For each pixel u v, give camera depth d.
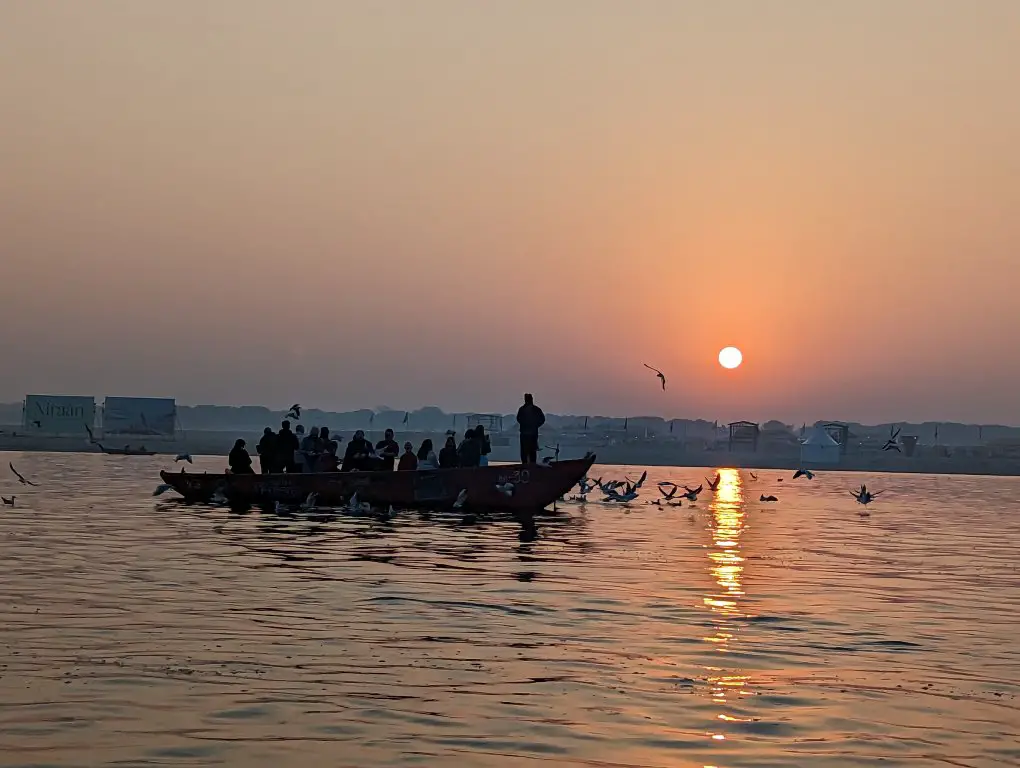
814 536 30.64
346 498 34.59
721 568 21.66
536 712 10.33
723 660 12.75
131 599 15.96
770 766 8.96
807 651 13.43
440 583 18.33
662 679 11.73
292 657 12.33
